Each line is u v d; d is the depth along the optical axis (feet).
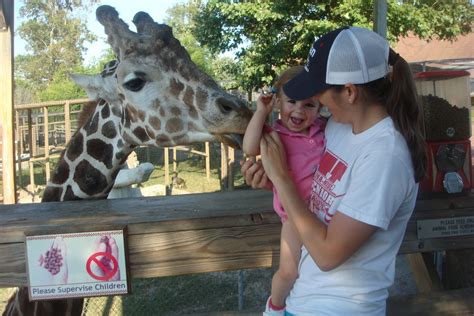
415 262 9.39
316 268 5.51
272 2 30.78
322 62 4.99
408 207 5.11
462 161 7.87
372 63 4.83
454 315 7.79
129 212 7.40
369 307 5.22
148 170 21.09
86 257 6.99
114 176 9.11
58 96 71.46
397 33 31.04
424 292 8.44
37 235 6.91
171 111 7.89
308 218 5.13
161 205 7.77
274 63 31.81
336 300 5.25
